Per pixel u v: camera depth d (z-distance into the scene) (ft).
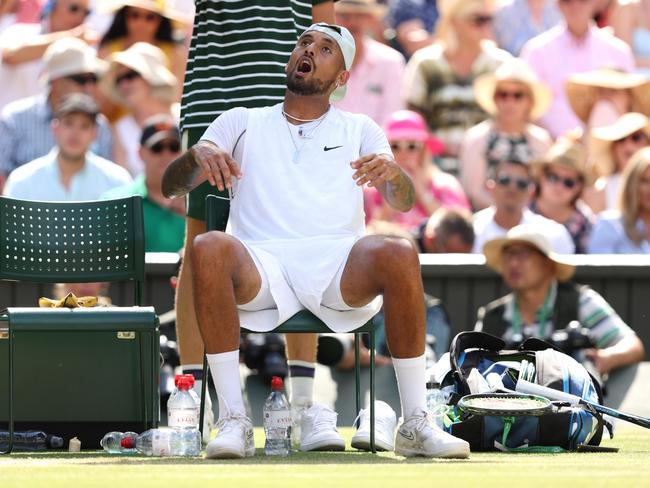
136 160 114.11
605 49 122.52
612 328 87.61
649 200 101.76
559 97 120.88
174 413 53.88
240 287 50.75
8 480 39.17
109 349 55.98
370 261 50.67
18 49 116.06
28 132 111.04
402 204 53.21
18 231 58.49
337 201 53.62
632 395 86.22
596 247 102.99
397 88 119.34
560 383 60.54
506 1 126.31
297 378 61.36
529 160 107.76
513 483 38.27
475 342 62.59
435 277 92.38
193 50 62.75
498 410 56.03
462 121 117.60
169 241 98.53
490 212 105.09
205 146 51.67
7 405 55.88
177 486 37.22
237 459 49.06
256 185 53.83
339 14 117.70
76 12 119.03
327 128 54.49
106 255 59.16
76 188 103.60
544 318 87.71
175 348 81.35
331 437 54.19
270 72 61.41
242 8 61.57
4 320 53.47
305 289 51.31
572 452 56.44
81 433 55.93
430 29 127.44
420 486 37.32
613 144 112.88
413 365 51.06
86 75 111.86
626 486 37.60
